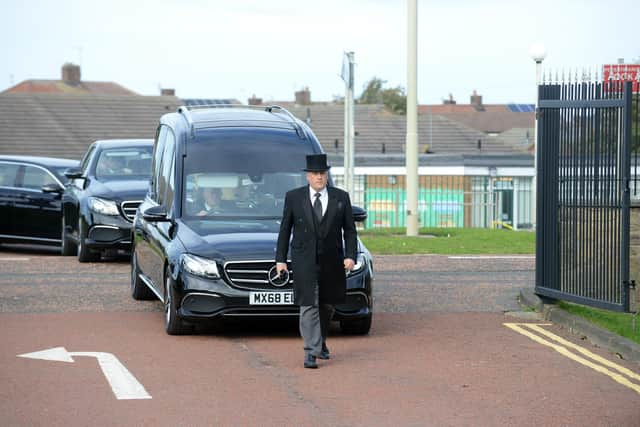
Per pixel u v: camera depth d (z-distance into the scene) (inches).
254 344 692.7
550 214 816.9
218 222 750.5
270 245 704.4
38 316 797.2
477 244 1401.3
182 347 677.9
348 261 629.9
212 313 693.3
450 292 951.0
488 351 674.8
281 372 604.1
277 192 775.1
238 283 693.3
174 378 583.5
